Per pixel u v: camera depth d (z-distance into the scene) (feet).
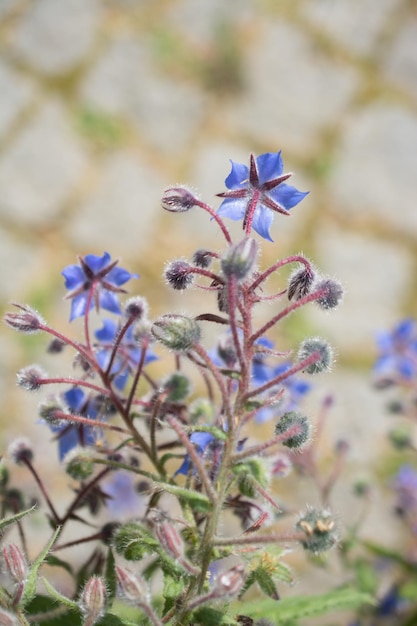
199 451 1.36
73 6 5.29
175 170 4.62
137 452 1.60
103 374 1.40
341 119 4.95
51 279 4.14
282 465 1.43
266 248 4.31
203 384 3.49
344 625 2.48
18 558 1.28
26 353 3.84
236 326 1.29
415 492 2.47
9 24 5.16
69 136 4.67
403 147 4.84
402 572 2.23
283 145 4.80
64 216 4.39
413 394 2.29
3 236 4.28
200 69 5.07
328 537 1.23
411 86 5.15
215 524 1.26
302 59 5.21
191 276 1.33
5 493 1.50
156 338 1.27
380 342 2.26
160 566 1.38
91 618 1.27
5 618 1.23
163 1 5.43
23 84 4.87
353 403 3.81
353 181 4.67
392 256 4.41
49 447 3.43
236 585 1.23
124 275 1.47
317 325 4.05
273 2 5.48
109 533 1.43
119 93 4.91
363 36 5.34
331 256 4.35
